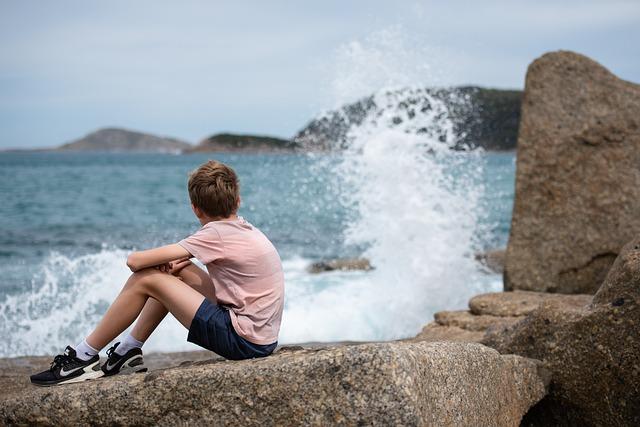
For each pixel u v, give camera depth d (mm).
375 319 7953
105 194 27156
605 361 4105
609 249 7430
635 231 7332
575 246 7562
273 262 3660
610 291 4215
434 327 6488
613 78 7734
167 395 3186
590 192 7559
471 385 3471
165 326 7348
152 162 83188
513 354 4355
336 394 2965
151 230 15891
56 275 9867
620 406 4062
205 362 3551
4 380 5188
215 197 3598
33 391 3383
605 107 7625
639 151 7445
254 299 3570
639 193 7371
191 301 3529
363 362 2949
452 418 3219
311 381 3006
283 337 7438
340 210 17781
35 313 8188
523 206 7809
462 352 3494
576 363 4219
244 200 19406
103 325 3609
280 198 19719
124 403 3225
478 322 6227
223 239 3564
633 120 7512
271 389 3055
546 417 4402
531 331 4473
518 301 6449
